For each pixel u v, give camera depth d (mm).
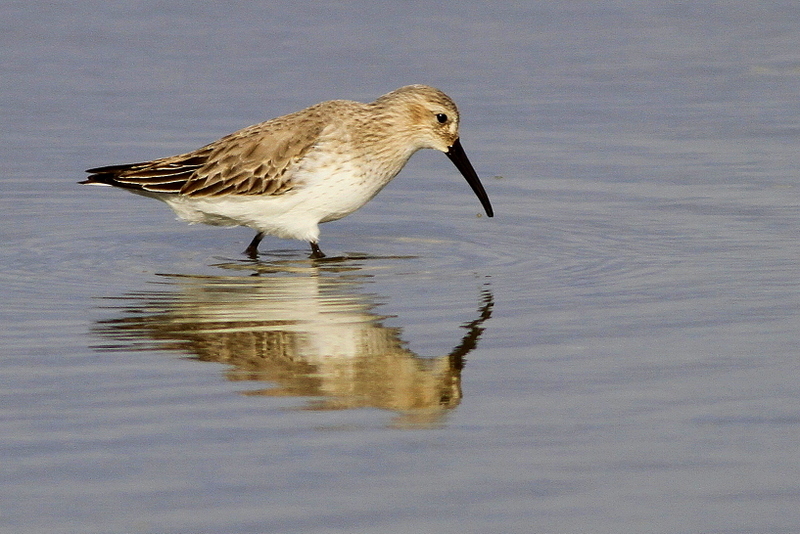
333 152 14172
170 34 24031
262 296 12797
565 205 16312
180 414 9414
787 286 12641
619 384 9961
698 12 25766
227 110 19953
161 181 14258
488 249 14664
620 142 18750
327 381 10203
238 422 9250
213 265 14227
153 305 12461
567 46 23641
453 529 7609
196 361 10711
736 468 8398
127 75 21891
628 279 13109
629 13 25766
